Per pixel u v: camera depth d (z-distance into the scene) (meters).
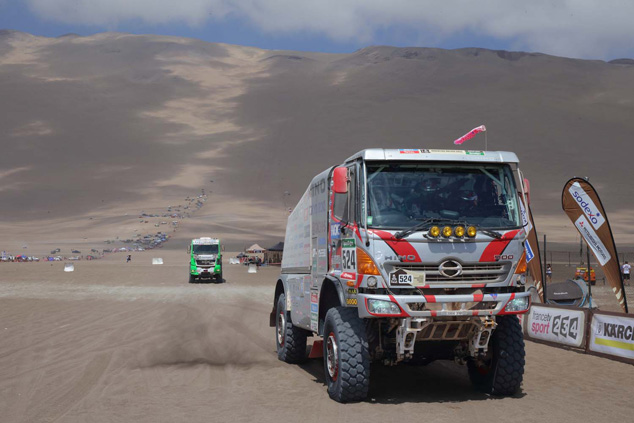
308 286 10.47
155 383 9.89
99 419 7.71
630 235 143.88
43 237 172.25
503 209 8.60
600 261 13.45
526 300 8.34
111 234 171.62
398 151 8.44
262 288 37.03
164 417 7.78
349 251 8.53
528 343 14.16
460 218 8.39
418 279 8.10
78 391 9.30
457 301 8.05
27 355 12.42
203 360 12.06
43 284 39.62
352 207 8.55
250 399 8.75
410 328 7.99
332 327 8.72
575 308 13.01
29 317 19.75
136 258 114.38
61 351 12.93
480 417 7.63
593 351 12.30
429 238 8.14
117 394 9.10
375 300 7.94
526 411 7.93
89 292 32.47
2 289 34.50
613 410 7.96
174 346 13.75
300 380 10.13
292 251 11.89
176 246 149.75
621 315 11.66
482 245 8.27
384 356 8.94
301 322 10.87
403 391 9.24
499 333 8.80
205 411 8.07
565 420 7.47
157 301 26.70
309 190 10.73
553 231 148.75
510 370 8.70
